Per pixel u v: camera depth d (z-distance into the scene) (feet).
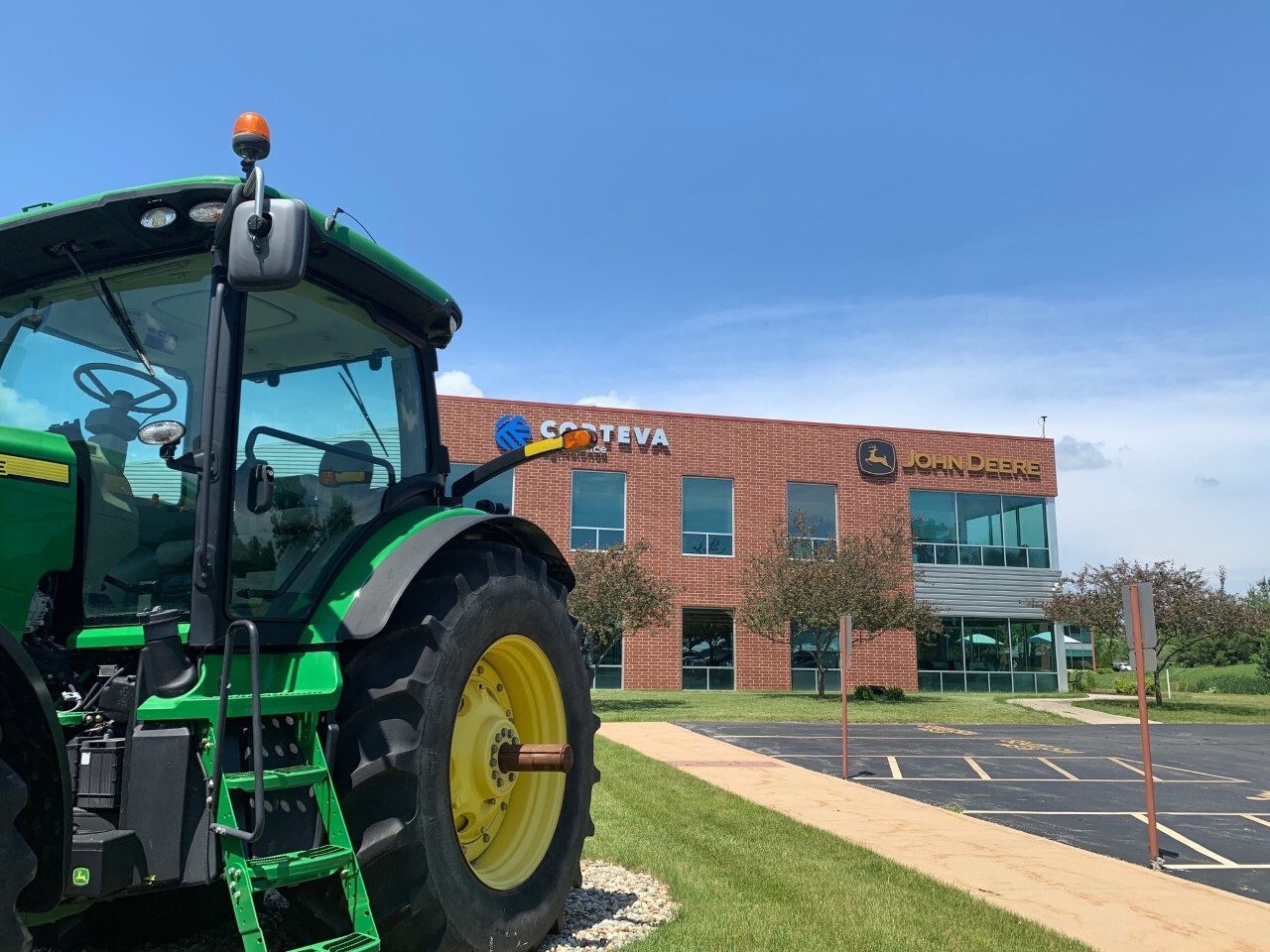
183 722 10.14
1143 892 21.39
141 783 9.82
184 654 10.58
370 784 11.43
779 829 26.07
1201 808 35.40
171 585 11.43
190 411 11.85
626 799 30.55
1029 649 106.52
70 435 12.03
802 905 17.83
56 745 9.09
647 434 95.45
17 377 12.51
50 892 9.14
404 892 11.37
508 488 91.45
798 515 89.66
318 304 13.44
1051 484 108.17
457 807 13.30
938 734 58.80
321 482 13.01
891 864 22.24
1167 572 82.58
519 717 14.97
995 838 27.37
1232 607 79.66
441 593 12.79
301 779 10.69
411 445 15.05
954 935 16.46
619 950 14.53
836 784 37.47
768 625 86.07
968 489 105.19
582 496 93.61
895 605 85.05
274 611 11.88
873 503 101.96
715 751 47.01
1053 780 41.32
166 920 14.17
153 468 11.71
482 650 13.08
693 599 95.25
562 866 14.51
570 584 17.11
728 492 98.22
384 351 14.73
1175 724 69.72
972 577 104.42
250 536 11.75
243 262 10.14
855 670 99.76
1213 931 18.35
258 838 10.02
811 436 100.99
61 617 11.22
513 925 13.02
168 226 11.87
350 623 11.96
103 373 12.25
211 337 11.23
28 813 9.16
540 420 92.63
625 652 93.71
